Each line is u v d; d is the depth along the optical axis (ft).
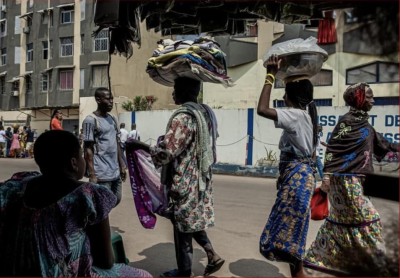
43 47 99.35
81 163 7.15
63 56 94.84
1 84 110.32
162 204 11.31
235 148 46.65
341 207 10.50
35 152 6.90
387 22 5.27
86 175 13.85
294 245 9.89
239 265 12.73
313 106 10.32
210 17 10.80
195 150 10.44
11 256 6.54
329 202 11.32
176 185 10.30
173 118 10.36
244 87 49.83
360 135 10.43
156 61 10.59
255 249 14.38
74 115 95.20
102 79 90.22
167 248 14.48
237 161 46.57
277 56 9.47
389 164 7.31
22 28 103.09
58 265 6.51
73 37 93.50
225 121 47.06
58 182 6.84
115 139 14.46
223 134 47.19
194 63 10.14
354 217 10.23
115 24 8.32
